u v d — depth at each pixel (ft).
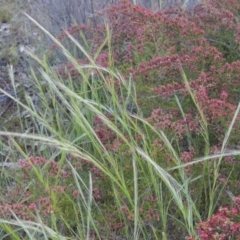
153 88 9.09
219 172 8.14
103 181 8.47
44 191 8.01
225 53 10.77
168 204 7.61
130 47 10.54
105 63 10.33
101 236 7.96
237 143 8.27
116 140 8.78
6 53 14.61
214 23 10.48
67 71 10.68
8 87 13.19
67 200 8.13
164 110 9.29
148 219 7.64
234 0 10.71
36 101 12.28
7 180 9.57
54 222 7.05
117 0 13.32
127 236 7.64
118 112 9.79
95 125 10.16
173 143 8.89
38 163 8.42
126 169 8.42
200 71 9.25
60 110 11.14
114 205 8.47
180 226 7.92
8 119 11.87
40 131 10.28
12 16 16.81
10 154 10.35
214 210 8.08
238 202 6.38
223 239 5.87
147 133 8.53
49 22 14.02
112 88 8.47
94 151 9.15
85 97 9.69
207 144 7.88
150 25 9.96
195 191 8.05
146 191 8.02
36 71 13.00
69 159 8.62
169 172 8.03
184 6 11.74
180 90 8.61
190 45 9.87
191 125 8.16
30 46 14.76
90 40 11.76
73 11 13.70
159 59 9.14
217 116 7.98
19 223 6.82
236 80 8.90
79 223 7.92
